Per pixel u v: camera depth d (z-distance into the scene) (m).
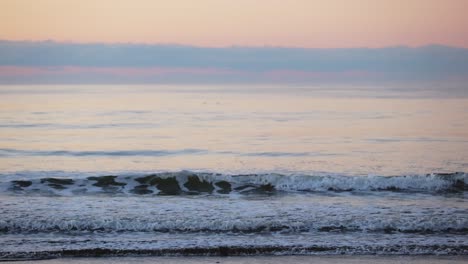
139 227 14.90
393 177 20.62
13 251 13.11
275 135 45.25
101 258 12.93
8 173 26.16
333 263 12.77
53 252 13.04
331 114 70.12
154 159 32.47
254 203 17.92
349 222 15.32
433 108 80.62
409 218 15.70
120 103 99.62
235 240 14.09
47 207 16.97
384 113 70.81
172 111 76.56
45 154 33.84
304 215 16.12
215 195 19.34
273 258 13.09
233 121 59.25
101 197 18.81
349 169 28.38
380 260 12.97
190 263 12.72
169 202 18.05
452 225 15.09
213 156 33.66
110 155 33.88
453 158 32.03
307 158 32.59
